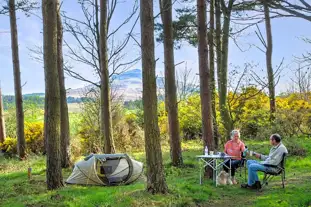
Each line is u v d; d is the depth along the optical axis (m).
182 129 23.80
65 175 12.84
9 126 24.28
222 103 14.84
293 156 13.98
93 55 15.62
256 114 18.64
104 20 14.36
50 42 9.37
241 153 9.88
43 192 9.11
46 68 9.38
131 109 23.05
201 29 10.39
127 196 7.62
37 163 16.67
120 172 10.58
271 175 9.84
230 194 8.40
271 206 6.86
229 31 14.39
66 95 14.70
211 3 14.26
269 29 20.91
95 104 19.86
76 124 20.31
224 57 14.77
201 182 9.58
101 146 18.98
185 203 7.35
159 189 7.93
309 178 9.94
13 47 19.03
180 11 17.09
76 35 15.52
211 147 10.32
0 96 21.33
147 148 7.98
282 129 17.84
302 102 19.39
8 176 13.29
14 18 18.94
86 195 8.00
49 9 9.38
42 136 20.34
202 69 10.39
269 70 20.75
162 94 24.78
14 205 7.64
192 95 24.11
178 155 13.32
